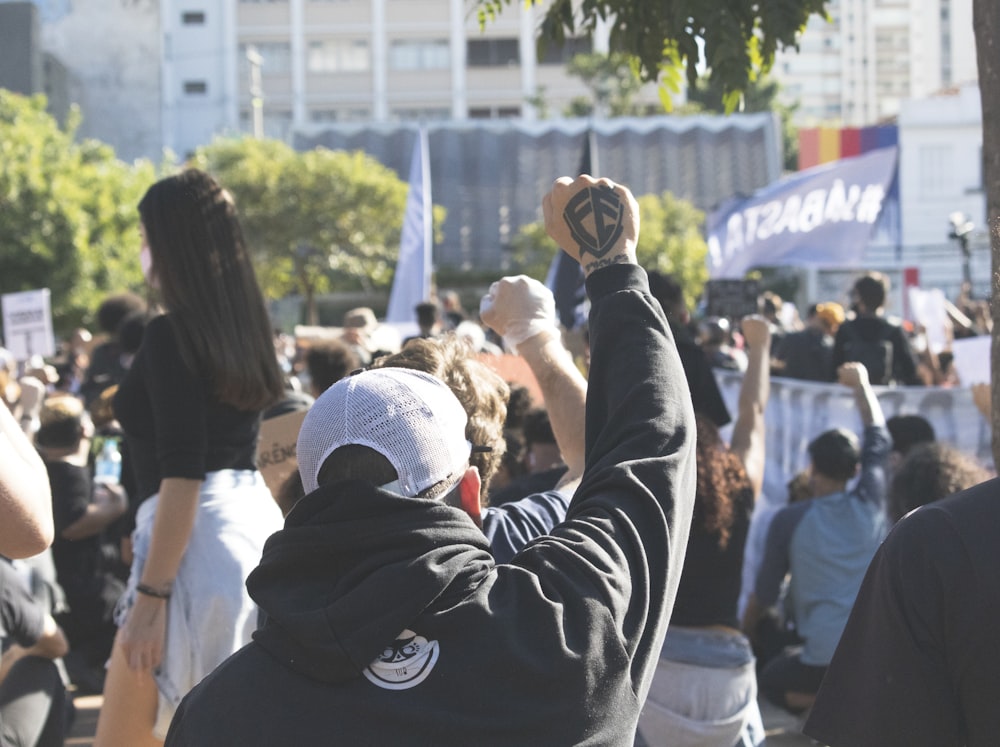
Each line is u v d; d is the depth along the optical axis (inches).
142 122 1900.8
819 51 3225.9
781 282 1381.6
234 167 1173.7
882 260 1266.0
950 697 63.4
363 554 55.3
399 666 53.3
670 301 169.6
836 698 67.6
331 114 2101.4
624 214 69.5
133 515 186.5
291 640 54.2
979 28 92.9
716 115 1465.3
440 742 52.2
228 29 2047.2
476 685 53.0
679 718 117.5
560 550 57.0
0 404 67.9
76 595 213.3
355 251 1187.9
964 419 224.7
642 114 1753.2
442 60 2091.5
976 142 1370.6
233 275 108.6
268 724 53.0
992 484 65.5
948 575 63.1
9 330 371.9
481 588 55.4
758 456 133.4
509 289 89.7
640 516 58.7
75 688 223.9
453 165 1435.8
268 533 108.7
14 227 802.2
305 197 1155.9
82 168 888.3
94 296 822.5
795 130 2158.0
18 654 132.7
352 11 2076.8
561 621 54.4
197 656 103.9
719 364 290.0
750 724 120.6
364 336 296.7
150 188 110.0
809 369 330.3
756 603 191.0
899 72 3176.7
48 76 1753.2
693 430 62.6
